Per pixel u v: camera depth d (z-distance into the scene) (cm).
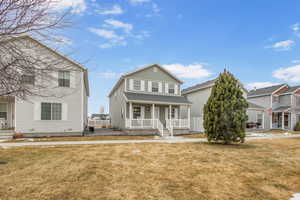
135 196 343
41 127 1270
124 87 1708
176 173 482
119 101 1959
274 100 2506
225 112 980
